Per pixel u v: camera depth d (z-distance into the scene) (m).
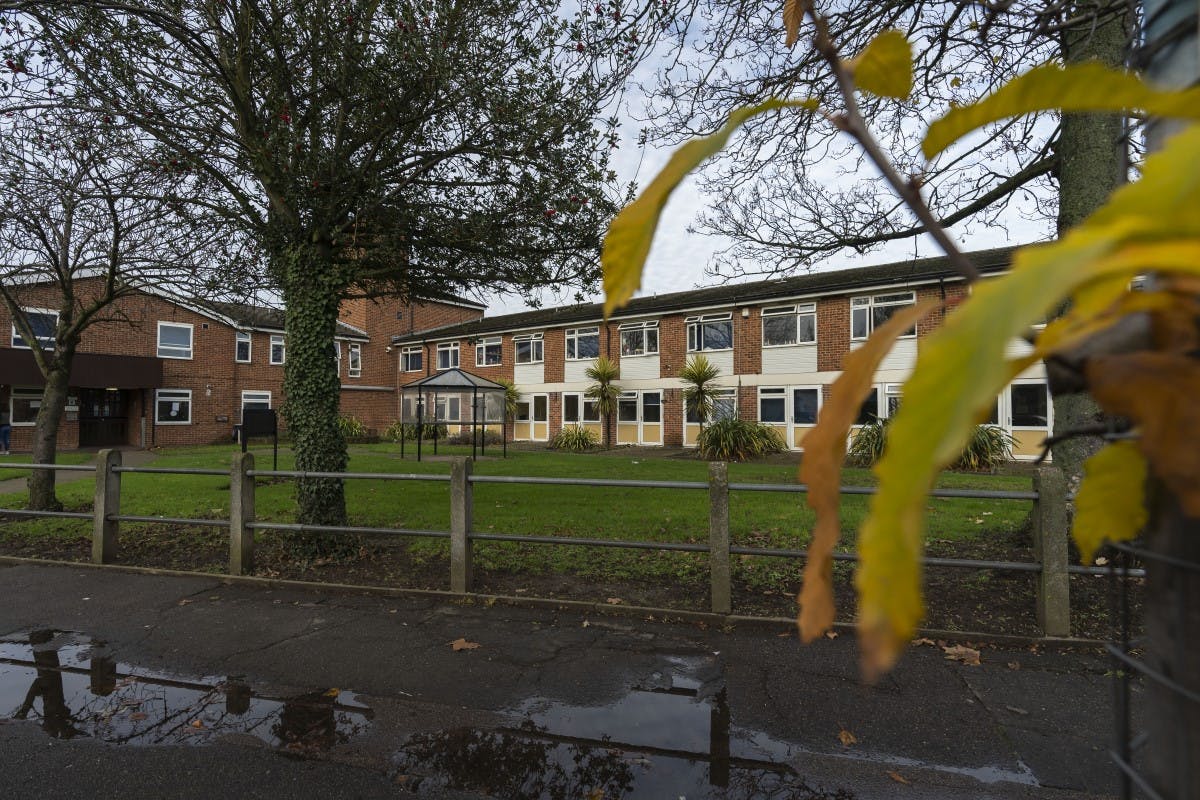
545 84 5.65
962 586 4.72
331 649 3.89
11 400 19.55
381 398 30.86
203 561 5.84
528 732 2.95
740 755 2.75
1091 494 0.61
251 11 4.71
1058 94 0.39
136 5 4.67
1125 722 0.77
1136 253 0.21
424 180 6.06
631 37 4.84
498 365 27.59
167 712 3.14
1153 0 0.63
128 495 9.66
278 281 6.38
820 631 0.34
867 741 2.84
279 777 2.62
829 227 6.08
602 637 4.07
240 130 5.72
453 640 4.03
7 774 2.63
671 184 0.41
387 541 6.46
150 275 7.29
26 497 9.62
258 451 19.59
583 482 4.69
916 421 0.19
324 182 5.45
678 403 21.70
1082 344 0.37
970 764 2.66
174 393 22.94
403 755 2.78
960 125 0.43
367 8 5.06
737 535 6.78
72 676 3.54
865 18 4.56
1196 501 0.31
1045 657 3.67
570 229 6.14
